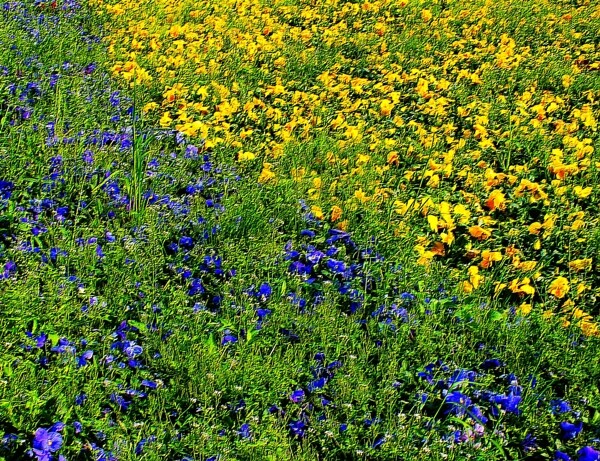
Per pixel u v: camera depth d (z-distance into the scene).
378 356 5.12
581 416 4.99
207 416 4.83
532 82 7.11
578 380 5.09
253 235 5.55
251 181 5.92
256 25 8.12
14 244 5.21
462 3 9.08
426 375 5.04
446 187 6.09
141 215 5.50
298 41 7.62
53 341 4.89
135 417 4.81
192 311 5.14
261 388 4.94
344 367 5.02
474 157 6.32
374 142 6.40
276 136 6.39
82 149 5.80
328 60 7.33
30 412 4.72
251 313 5.16
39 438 4.65
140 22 7.73
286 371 4.99
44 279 5.07
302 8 8.84
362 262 5.55
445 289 5.43
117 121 6.23
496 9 8.80
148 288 5.17
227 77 6.98
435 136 6.45
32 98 6.19
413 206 5.85
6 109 6.03
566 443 4.92
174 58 7.11
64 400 4.76
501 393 5.01
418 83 6.93
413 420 4.90
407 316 5.23
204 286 5.29
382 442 4.83
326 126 6.50
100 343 4.96
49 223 5.37
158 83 6.78
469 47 7.78
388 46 7.71
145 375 4.91
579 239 5.73
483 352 5.15
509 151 6.30
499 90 7.07
